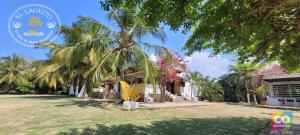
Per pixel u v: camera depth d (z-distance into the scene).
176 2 4.14
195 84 27.45
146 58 14.74
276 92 21.69
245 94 25.34
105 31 15.31
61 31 22.09
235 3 4.28
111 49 15.98
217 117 10.72
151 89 20.58
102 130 6.99
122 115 10.78
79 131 6.73
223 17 4.52
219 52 7.59
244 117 10.88
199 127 7.89
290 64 7.93
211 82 28.03
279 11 4.45
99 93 26.53
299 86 19.78
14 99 23.41
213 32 5.34
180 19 4.36
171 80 21.23
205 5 4.65
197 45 6.09
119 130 7.06
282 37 5.74
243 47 7.11
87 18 14.70
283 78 19.83
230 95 26.67
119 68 16.91
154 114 11.45
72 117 9.73
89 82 15.16
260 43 6.84
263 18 4.34
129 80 21.64
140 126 7.82
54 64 27.59
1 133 6.41
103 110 12.68
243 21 4.52
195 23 4.93
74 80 31.55
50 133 6.41
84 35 19.16
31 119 9.11
